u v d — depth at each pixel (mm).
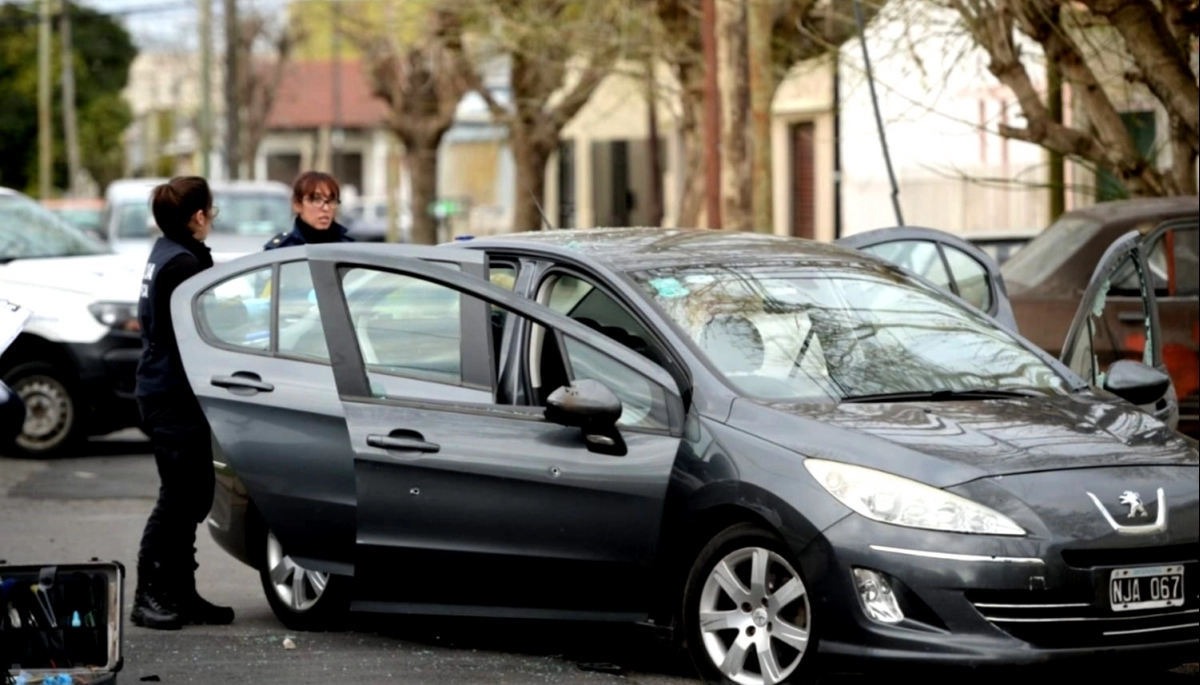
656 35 63188
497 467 21781
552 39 67125
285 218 70000
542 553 21672
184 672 22141
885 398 21422
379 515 22375
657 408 21281
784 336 22078
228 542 25516
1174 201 35562
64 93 191500
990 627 19062
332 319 23141
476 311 22453
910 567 19156
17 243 45281
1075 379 23000
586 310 22766
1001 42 41500
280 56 188500
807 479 19812
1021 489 19453
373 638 24391
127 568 29922
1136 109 50219
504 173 175500
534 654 23344
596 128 117812
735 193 47656
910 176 71750
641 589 21281
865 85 56094
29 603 17250
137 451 46469
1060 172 53875
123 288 43531
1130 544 19438
